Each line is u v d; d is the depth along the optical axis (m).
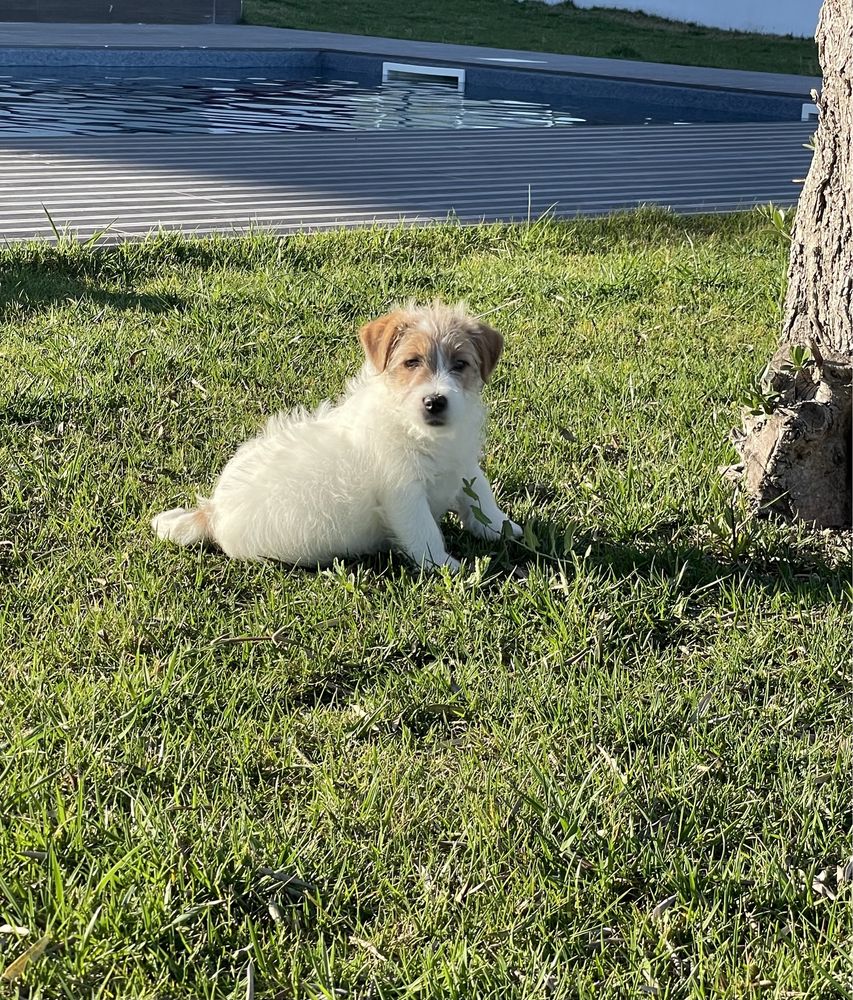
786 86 6.80
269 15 10.88
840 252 1.64
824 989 1.11
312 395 2.06
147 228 2.97
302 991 1.11
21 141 4.08
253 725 1.35
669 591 1.56
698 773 1.30
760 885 1.19
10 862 1.19
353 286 2.58
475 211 3.34
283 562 1.63
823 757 1.33
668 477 1.80
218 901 1.17
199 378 2.11
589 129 4.98
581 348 2.32
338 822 1.25
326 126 5.47
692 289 2.64
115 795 1.27
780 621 1.52
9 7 9.59
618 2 11.44
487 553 1.67
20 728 1.32
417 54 7.98
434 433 1.56
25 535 1.66
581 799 1.27
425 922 1.16
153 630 1.48
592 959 1.14
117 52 7.53
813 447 1.72
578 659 1.46
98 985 1.11
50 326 2.30
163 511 1.71
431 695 1.40
